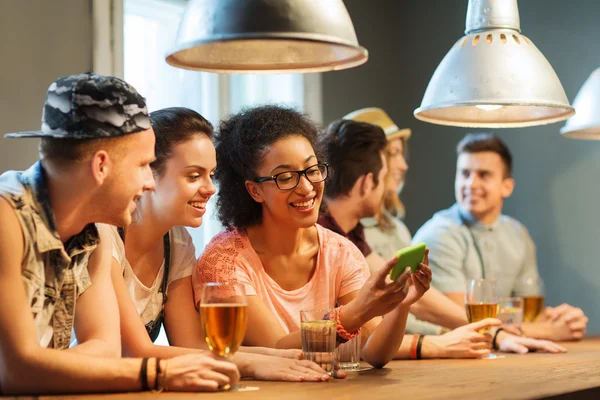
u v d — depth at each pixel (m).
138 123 1.67
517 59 2.18
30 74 3.25
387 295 1.94
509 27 2.24
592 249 4.94
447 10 5.35
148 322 2.20
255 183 2.27
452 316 3.14
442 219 4.06
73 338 2.43
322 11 1.61
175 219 2.11
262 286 2.30
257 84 4.46
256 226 2.35
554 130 5.08
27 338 1.56
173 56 1.77
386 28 5.40
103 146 1.63
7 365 1.55
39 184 1.65
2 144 3.15
